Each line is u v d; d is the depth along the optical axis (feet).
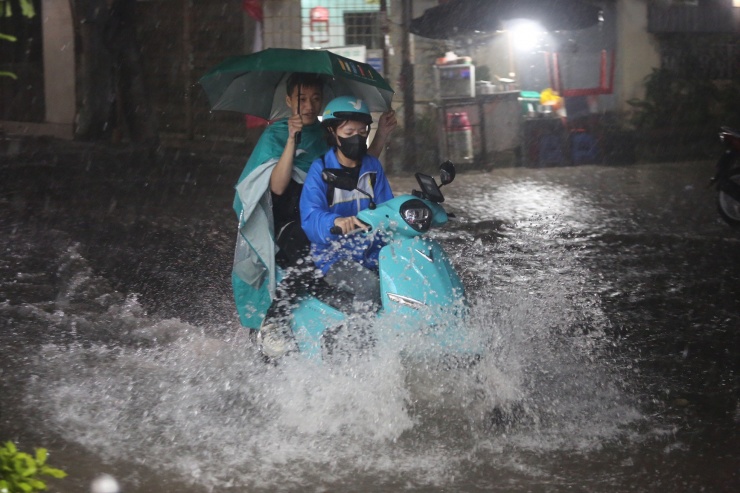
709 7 66.08
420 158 60.54
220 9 70.59
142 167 60.54
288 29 60.13
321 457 17.93
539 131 61.31
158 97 77.97
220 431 19.06
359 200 21.54
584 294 30.55
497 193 51.49
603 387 22.08
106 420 19.53
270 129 22.66
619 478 17.30
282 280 21.83
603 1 63.77
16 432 18.72
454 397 19.92
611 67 64.90
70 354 23.81
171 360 23.52
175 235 39.63
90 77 70.69
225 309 28.76
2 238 37.45
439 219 21.02
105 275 32.40
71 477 16.79
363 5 59.93
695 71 66.54
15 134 76.59
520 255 36.37
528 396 21.24
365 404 19.52
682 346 25.43
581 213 45.29
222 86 24.08
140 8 77.20
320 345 20.45
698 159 64.23
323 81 23.57
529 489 16.78
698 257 36.17
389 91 23.68
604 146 62.64
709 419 20.29
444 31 56.70
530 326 25.99
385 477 17.15
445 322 19.17
